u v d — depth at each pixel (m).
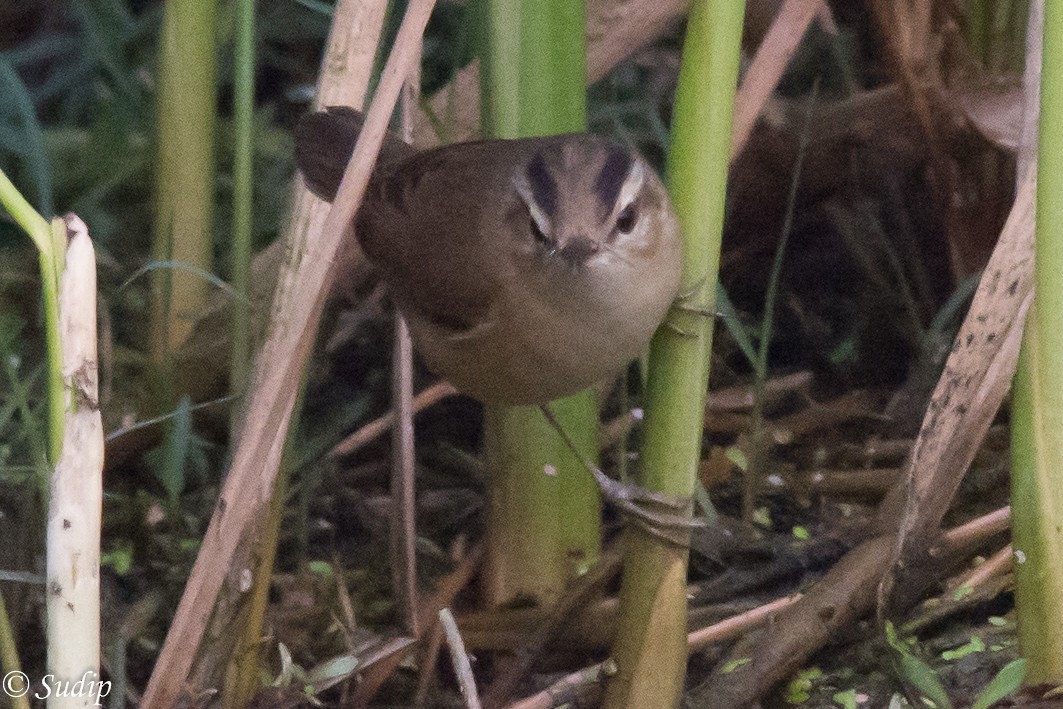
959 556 7.23
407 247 7.09
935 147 9.01
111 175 10.33
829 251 10.16
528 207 6.52
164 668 5.81
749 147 9.81
